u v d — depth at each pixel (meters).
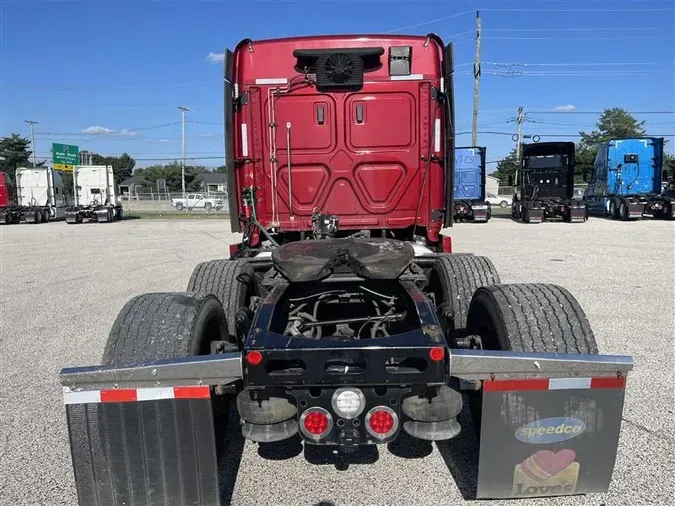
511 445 2.63
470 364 2.56
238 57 5.27
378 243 3.80
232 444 3.74
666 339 5.89
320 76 5.17
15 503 3.12
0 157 78.50
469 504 3.01
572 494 2.72
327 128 5.30
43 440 3.88
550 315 3.02
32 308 8.28
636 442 3.62
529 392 2.60
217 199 53.84
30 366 5.50
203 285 4.62
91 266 12.78
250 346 2.61
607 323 6.59
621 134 87.62
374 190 5.38
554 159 27.27
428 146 5.33
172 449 2.61
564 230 20.94
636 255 12.88
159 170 97.56
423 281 3.68
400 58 5.21
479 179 27.97
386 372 2.56
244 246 5.61
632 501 2.99
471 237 18.17
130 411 2.59
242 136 5.34
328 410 2.62
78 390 2.58
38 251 16.45
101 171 34.62
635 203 25.53
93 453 2.61
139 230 25.41
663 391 4.45
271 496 3.13
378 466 3.42
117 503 2.64
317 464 3.47
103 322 7.30
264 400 2.70
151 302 3.24
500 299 3.15
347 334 3.46
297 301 3.55
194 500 2.64
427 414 2.71
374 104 5.27
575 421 2.63
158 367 2.55
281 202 5.42
